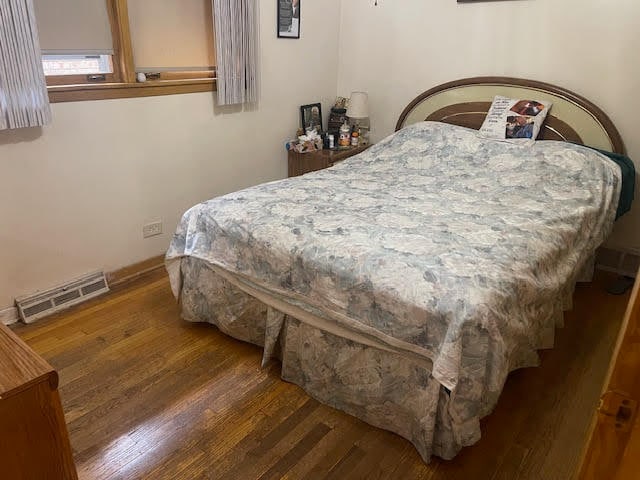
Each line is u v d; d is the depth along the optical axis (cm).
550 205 234
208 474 160
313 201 228
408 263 167
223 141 327
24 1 205
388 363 171
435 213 218
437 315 152
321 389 193
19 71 209
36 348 222
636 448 56
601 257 316
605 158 274
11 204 229
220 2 285
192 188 316
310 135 372
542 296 179
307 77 376
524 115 306
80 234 261
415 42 358
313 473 161
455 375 146
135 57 267
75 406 188
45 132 233
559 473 163
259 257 198
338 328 181
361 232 191
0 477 89
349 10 382
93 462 163
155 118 281
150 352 222
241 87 317
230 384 203
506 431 181
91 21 243
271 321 203
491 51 328
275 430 179
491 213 220
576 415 189
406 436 174
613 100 293
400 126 376
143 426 179
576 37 296
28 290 245
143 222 292
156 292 276
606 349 231
